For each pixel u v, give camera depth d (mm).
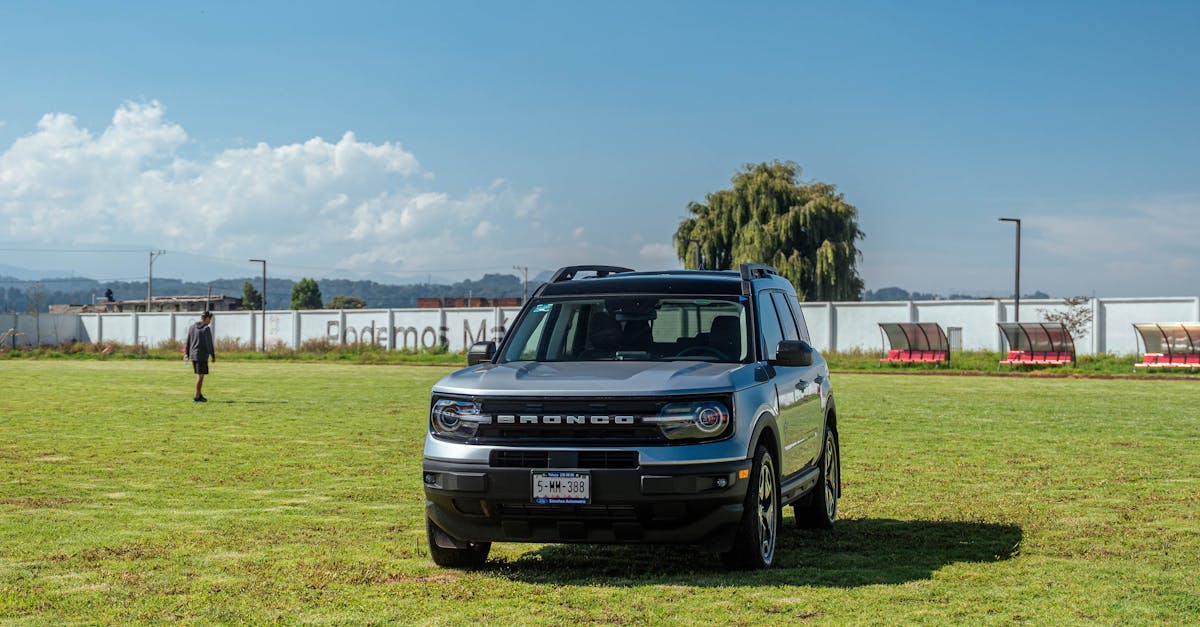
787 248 66438
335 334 70500
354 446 15914
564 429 6973
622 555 8094
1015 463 13633
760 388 7594
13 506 10523
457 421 7176
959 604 6383
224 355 59719
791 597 6590
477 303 107188
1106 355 45094
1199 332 38531
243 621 6145
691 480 6848
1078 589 6781
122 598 6699
